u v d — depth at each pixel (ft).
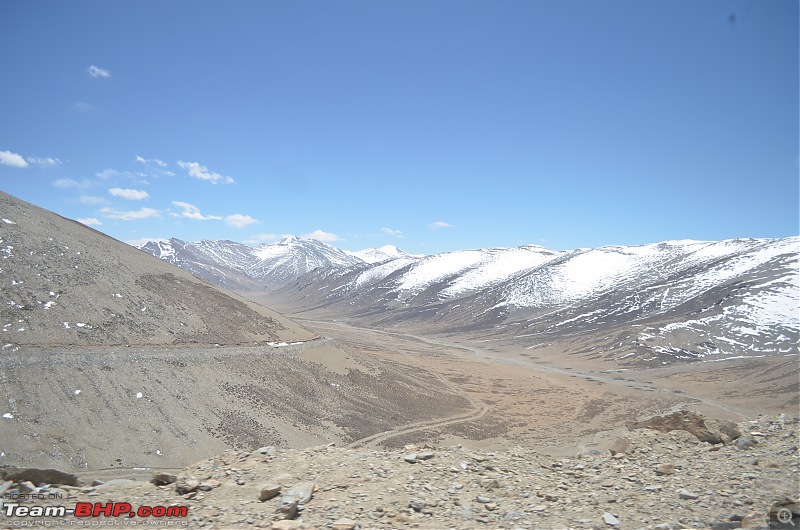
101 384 135.74
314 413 168.35
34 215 209.77
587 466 46.50
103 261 200.95
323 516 32.27
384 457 46.44
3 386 120.06
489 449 150.41
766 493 35.50
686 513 33.30
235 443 135.13
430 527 31.04
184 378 154.71
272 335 219.00
